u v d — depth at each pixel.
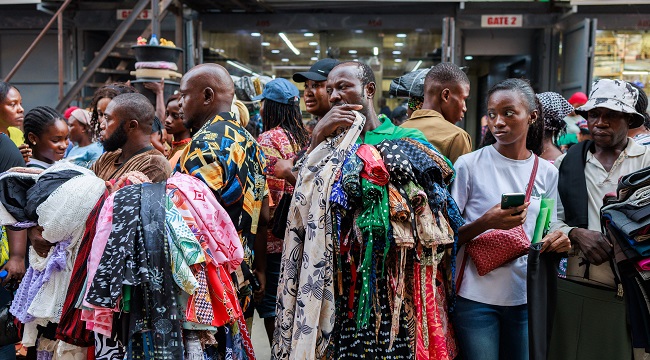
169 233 2.03
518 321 2.68
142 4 7.15
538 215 2.63
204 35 8.96
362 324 2.27
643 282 2.62
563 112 3.60
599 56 8.67
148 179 2.37
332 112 2.42
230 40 8.97
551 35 8.79
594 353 2.83
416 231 2.29
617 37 8.62
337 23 8.88
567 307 2.88
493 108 2.66
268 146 3.56
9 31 9.55
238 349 2.30
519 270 2.66
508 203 2.47
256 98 4.64
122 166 2.66
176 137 3.67
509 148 2.70
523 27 8.76
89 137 4.68
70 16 9.31
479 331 2.63
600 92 2.83
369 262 2.25
